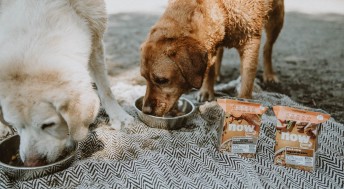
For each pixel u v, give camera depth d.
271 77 1.96
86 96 1.04
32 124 1.03
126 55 2.30
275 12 1.70
